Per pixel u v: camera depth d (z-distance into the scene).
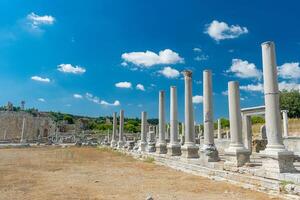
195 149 24.84
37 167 25.91
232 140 18.70
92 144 69.94
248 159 17.94
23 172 22.27
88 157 37.75
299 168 17.89
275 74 15.63
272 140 15.05
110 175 21.06
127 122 122.12
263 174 14.88
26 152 45.78
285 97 73.31
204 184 16.89
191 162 23.25
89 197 13.55
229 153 18.31
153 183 17.48
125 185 16.84
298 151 29.17
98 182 17.92
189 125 25.52
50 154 42.09
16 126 86.25
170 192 14.73
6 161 30.89
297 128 53.31
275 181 13.82
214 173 18.94
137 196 13.78
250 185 15.20
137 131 109.56
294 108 71.44
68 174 21.56
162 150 31.25
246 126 34.16
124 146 48.69
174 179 18.97
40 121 95.88
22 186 16.28
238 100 19.23
